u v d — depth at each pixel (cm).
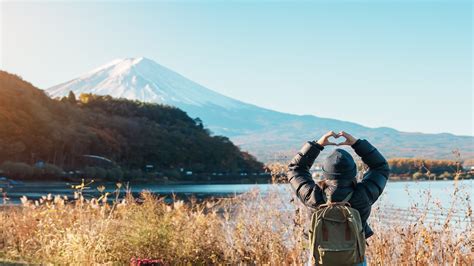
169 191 7244
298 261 709
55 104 14238
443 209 641
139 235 893
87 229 898
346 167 404
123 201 1023
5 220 1110
